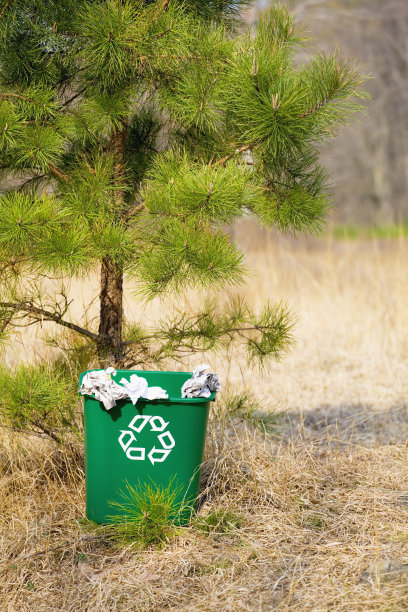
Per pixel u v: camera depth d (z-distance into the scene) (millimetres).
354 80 2842
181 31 2889
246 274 2912
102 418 2904
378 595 2383
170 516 2980
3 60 3062
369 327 6973
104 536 2938
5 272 3027
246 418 3834
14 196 2891
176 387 3219
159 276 2844
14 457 3492
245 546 2875
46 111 2973
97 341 3439
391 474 3646
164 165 2971
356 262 10445
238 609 2424
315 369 6070
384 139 26344
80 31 2965
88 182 3070
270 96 2752
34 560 2783
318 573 2615
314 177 3361
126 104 3096
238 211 2871
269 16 3150
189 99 2949
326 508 3211
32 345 3834
